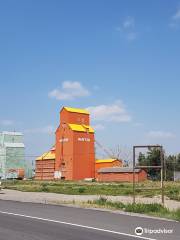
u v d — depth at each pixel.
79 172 100.50
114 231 14.26
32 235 13.34
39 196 33.88
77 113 104.62
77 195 36.81
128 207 21.41
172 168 118.81
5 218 17.92
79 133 101.88
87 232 14.03
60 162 102.06
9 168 101.44
